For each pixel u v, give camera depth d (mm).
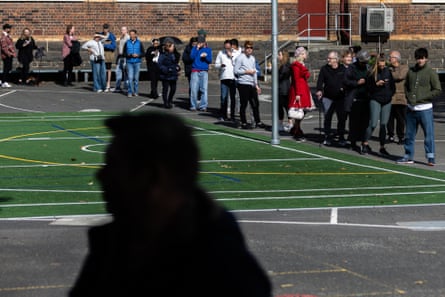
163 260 2611
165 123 2727
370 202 15016
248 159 20406
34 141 23172
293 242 11289
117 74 34938
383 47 41719
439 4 42062
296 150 22016
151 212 2680
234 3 40000
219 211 2711
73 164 19516
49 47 37688
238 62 25812
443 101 34812
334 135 24938
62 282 9133
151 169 2674
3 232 11992
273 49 22547
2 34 34906
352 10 41375
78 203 14789
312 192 16109
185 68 30938
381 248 10969
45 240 11383
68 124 26719
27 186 16656
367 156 21094
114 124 2744
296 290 8750
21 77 36438
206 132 25250
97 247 2805
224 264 2586
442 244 11312
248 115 29828
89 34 38281
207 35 39875
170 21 39312
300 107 23562
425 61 19406
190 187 2697
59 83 37312
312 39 41938
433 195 15812
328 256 10430
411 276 9438
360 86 21625
